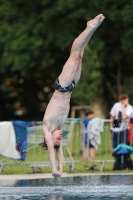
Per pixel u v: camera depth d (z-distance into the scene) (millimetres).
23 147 21156
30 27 40094
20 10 41281
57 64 41594
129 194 15766
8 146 21047
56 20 39594
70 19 39219
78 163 24719
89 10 38531
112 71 42969
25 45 39844
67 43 39125
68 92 15570
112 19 38719
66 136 22281
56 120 15609
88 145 22625
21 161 22047
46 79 45531
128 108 23141
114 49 41156
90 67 36750
